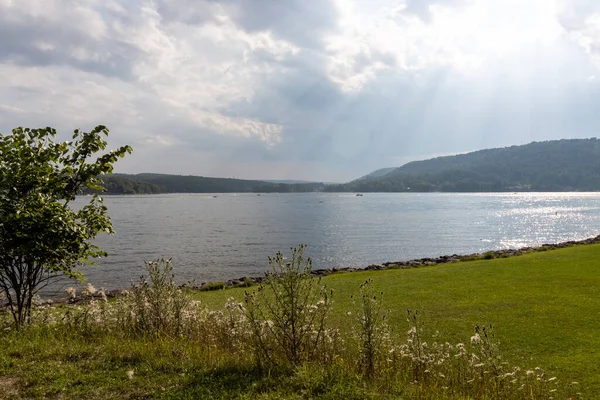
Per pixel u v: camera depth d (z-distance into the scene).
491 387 5.75
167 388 4.90
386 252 42.47
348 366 5.77
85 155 8.24
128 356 5.90
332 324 10.19
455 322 10.91
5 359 5.59
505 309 12.11
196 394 4.75
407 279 18.66
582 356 8.05
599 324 10.16
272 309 6.39
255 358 5.92
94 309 8.23
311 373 5.21
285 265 6.42
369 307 6.48
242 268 31.97
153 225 70.81
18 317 7.91
